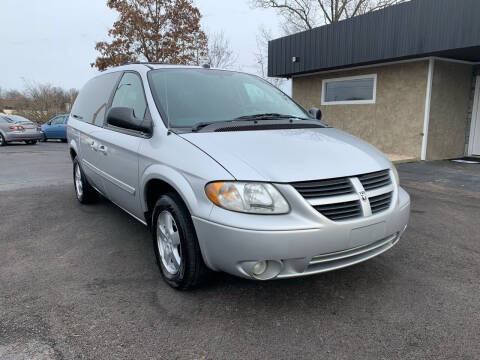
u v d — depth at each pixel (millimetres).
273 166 2432
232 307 2666
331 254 2400
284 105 3924
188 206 2531
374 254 2676
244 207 2314
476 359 2129
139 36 18312
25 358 2117
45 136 19594
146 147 3109
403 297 2811
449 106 9562
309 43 10961
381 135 10281
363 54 9523
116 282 3051
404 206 2857
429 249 3750
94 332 2367
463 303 2723
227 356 2156
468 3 7395
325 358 2143
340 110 11305
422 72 9102
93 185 4871
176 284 2846
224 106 3457
